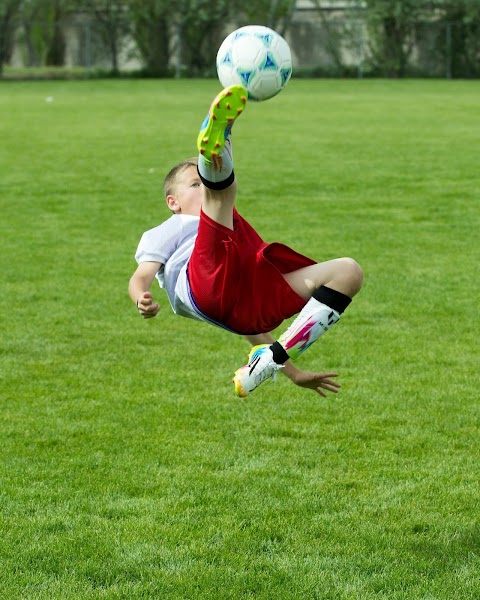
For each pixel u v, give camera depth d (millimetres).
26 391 9500
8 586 5852
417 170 24672
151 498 7066
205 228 5652
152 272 6227
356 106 46031
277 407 9055
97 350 10852
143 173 24469
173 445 8117
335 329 11609
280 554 6234
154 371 10117
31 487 7273
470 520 6742
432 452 7973
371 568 6062
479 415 8836
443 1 71875
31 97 52500
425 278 13945
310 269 5852
